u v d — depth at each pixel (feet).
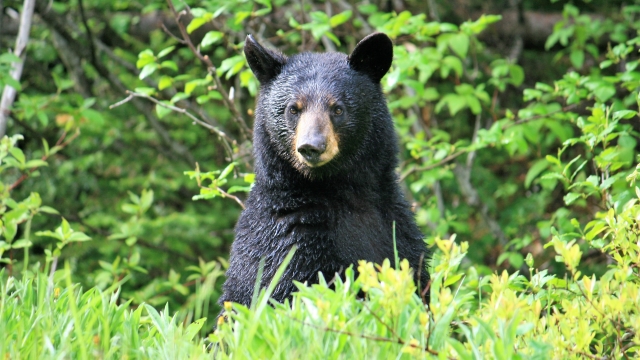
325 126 23.84
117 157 55.06
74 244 49.52
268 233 24.40
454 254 20.33
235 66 34.76
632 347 19.84
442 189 56.49
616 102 39.04
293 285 23.57
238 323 18.30
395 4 52.06
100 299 21.03
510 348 16.79
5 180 51.88
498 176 59.06
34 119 54.03
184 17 49.73
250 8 38.32
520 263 38.68
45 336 17.92
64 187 54.19
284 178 24.85
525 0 56.85
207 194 30.86
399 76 34.40
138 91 36.09
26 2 38.40
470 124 57.72
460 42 38.45
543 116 38.42
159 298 39.63
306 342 17.69
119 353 18.83
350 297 18.70
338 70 25.36
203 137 55.77
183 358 18.40
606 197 27.76
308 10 46.78
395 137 26.43
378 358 17.35
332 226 24.11
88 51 48.80
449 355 17.38
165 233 50.49
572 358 18.62
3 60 35.99
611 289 20.43
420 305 18.47
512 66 42.04
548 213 54.03
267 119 25.43
